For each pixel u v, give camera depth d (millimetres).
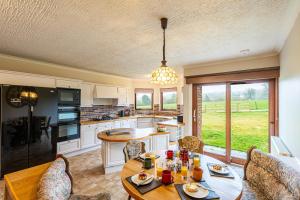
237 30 2168
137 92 6809
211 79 3906
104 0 1531
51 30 2176
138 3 1580
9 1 1538
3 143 2768
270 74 3133
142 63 4023
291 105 2094
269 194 1590
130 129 3791
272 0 1517
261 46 2748
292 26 1961
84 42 2617
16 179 1319
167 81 1983
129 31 2205
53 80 3727
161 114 6738
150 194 1274
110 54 3262
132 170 1723
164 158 2062
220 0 1528
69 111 4055
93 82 5145
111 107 5961
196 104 4309
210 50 2975
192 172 1684
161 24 1946
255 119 3502
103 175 3041
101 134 3289
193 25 2031
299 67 1709
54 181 1378
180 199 1211
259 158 1878
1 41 2566
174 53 3176
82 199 1630
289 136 2207
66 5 1611
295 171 1377
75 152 4223
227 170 1701
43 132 3312
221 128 3934
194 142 2650
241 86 3670
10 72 3027
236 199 1223
